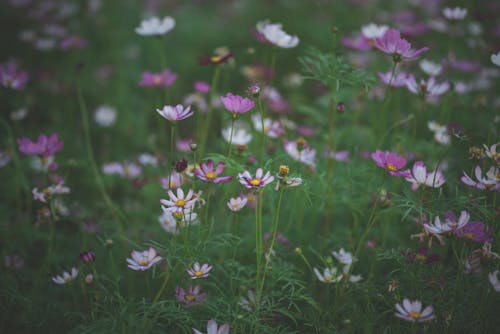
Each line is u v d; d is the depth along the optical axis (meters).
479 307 1.27
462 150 1.53
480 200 1.34
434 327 1.27
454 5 2.12
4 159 1.66
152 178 1.72
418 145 1.64
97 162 1.91
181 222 1.29
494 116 1.63
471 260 1.26
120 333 1.26
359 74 1.47
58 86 2.32
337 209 1.63
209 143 1.83
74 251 1.58
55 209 1.50
